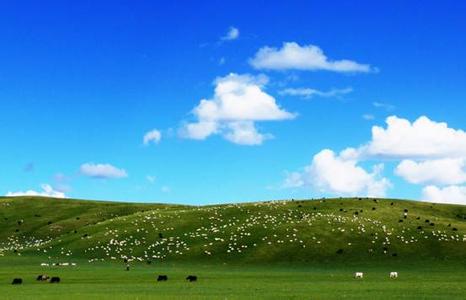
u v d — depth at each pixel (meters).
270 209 163.50
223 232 143.38
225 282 84.06
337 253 130.62
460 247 133.75
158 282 84.00
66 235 159.12
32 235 184.75
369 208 167.25
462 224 153.88
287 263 124.62
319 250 131.88
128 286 76.88
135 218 163.38
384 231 143.25
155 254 132.75
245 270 112.62
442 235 141.00
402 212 164.38
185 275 98.50
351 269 116.50
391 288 73.31
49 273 100.94
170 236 143.75
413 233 143.00
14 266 118.06
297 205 168.88
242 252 131.50
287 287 75.19
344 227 145.25
